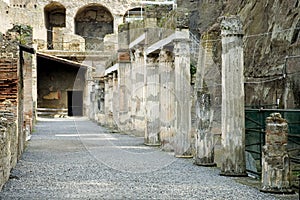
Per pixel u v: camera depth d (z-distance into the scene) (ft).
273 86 60.44
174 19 57.47
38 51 157.89
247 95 67.21
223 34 41.22
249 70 67.51
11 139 42.57
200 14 101.76
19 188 35.24
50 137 83.25
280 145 33.40
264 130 40.55
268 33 64.80
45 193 33.50
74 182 38.27
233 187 35.63
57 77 168.45
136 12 143.23
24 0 172.45
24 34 71.36
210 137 48.14
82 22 192.34
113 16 188.03
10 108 48.65
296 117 39.29
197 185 36.65
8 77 48.73
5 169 36.76
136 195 32.94
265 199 31.07
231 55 40.93
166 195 32.86
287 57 57.06
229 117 40.98
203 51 72.02
